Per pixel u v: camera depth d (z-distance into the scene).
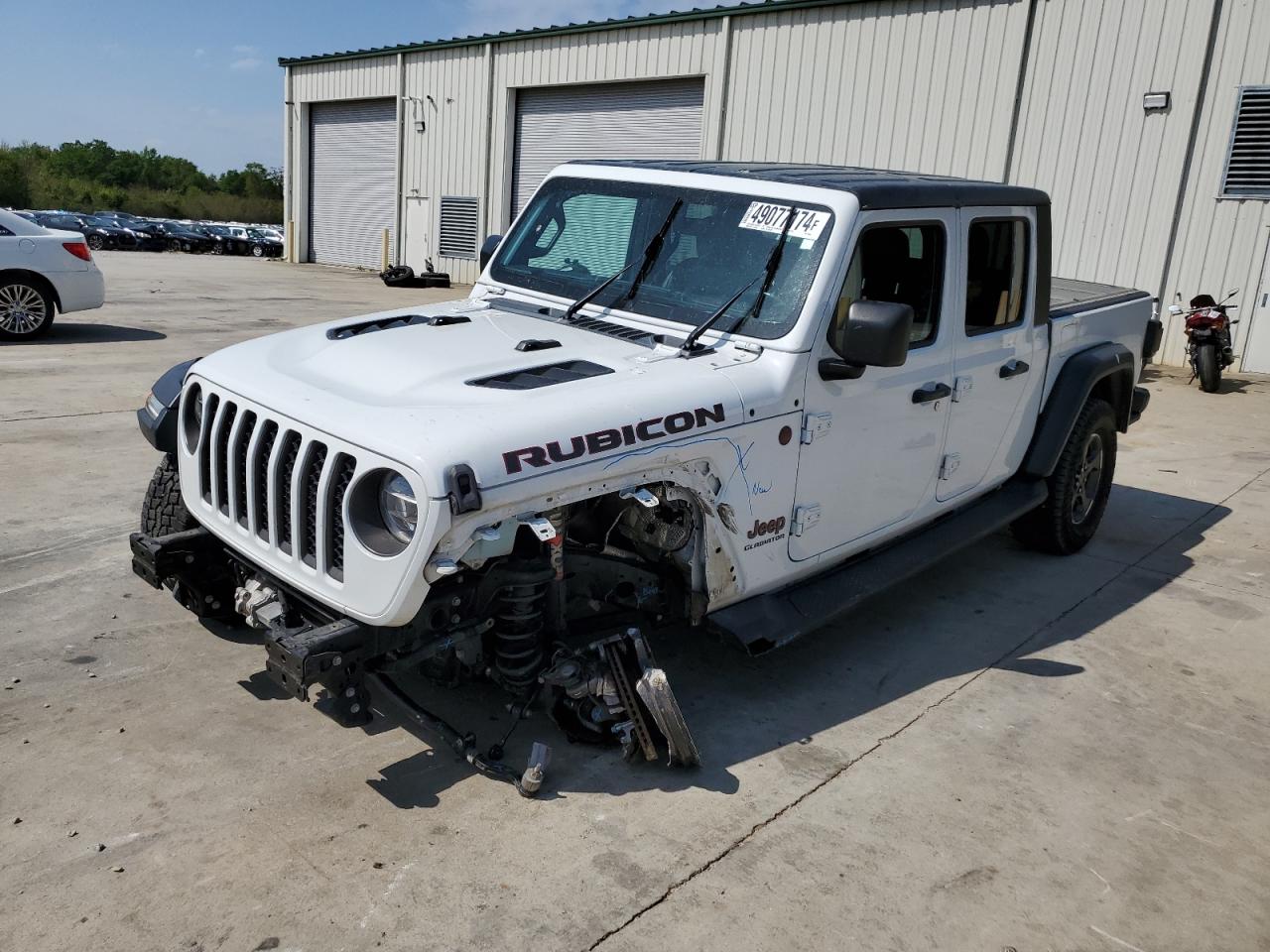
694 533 3.55
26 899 2.68
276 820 3.08
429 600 3.15
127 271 22.78
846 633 4.76
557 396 3.14
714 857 3.05
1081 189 13.83
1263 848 3.29
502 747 3.42
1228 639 4.90
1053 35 13.77
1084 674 4.45
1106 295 6.33
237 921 2.66
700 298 3.90
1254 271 12.66
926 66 15.04
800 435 3.72
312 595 3.18
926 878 3.03
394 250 25.56
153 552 3.69
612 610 3.82
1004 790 3.52
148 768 3.30
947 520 4.98
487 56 21.80
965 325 4.52
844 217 3.76
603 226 4.34
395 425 2.90
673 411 3.28
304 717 3.66
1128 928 2.88
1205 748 3.89
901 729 3.90
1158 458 8.44
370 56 24.77
